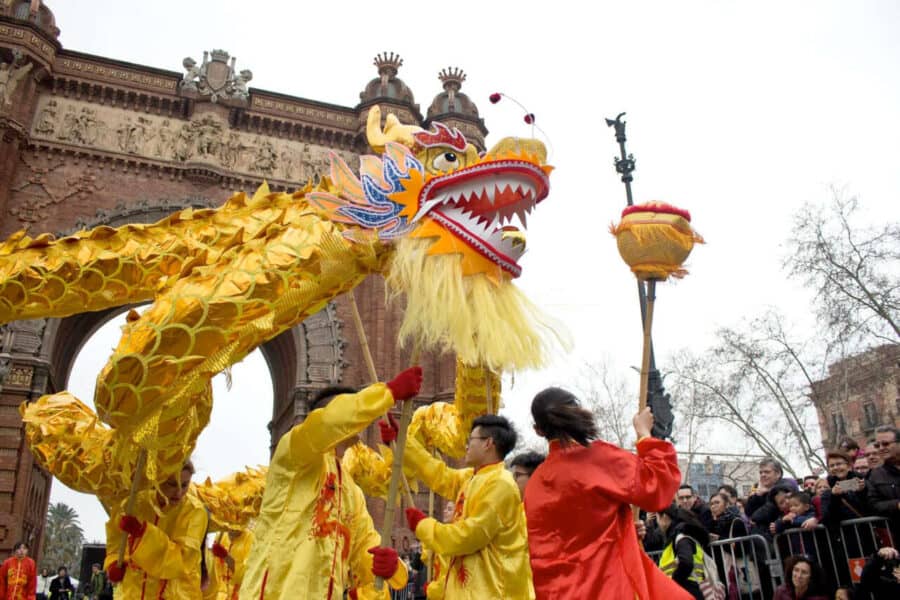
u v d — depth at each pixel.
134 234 5.25
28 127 26.91
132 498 4.72
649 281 4.26
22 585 13.49
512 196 4.59
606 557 3.70
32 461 23.92
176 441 4.49
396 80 32.72
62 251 5.10
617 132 15.12
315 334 28.08
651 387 13.86
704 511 8.56
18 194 26.30
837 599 6.17
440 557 4.82
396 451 4.14
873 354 28.67
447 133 5.00
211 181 28.92
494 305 4.39
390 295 4.52
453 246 4.45
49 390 26.55
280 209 5.25
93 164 27.78
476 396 6.03
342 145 31.56
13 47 26.70
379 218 4.61
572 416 4.01
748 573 7.17
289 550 3.97
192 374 4.30
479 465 4.46
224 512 6.97
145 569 4.89
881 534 6.33
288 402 28.61
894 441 6.49
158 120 29.23
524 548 4.14
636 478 3.75
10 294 5.00
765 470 8.66
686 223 4.25
